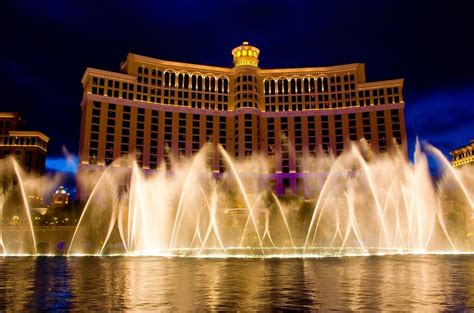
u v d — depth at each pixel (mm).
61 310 15078
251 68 142250
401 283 21938
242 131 135625
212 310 14883
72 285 21953
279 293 18703
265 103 144125
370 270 29250
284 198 104312
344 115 137625
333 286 20922
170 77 140250
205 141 137000
